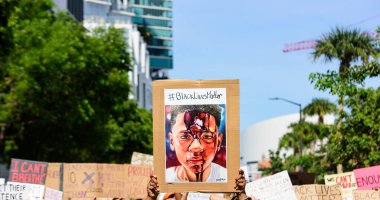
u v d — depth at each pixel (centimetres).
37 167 995
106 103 3997
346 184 1105
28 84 3050
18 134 3462
